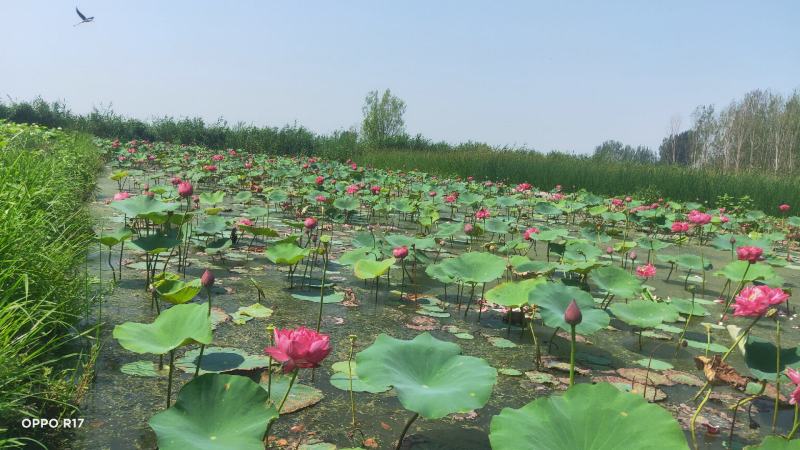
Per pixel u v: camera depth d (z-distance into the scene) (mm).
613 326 5164
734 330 3785
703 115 56844
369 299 5359
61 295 3713
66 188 6660
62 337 3588
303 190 11375
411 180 17750
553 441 1992
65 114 28609
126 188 12305
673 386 3836
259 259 6555
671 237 11359
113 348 3621
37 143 11391
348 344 4125
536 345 4098
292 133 29953
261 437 2041
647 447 1930
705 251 9859
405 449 2752
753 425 3316
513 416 2098
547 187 19953
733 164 51594
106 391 3068
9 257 3420
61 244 4734
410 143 32000
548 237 7191
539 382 3723
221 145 29641
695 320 5555
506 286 4457
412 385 2490
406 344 2822
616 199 13398
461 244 8641
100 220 7867
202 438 2020
